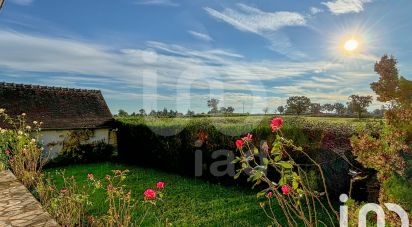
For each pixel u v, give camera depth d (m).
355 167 6.14
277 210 7.07
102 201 8.07
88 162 16.61
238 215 6.91
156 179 11.15
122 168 13.90
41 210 6.41
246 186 9.54
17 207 6.59
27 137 10.73
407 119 3.12
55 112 18.00
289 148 7.66
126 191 9.36
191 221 6.67
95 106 20.47
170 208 7.61
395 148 3.20
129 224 6.39
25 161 9.82
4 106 16.39
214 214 7.10
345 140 6.55
